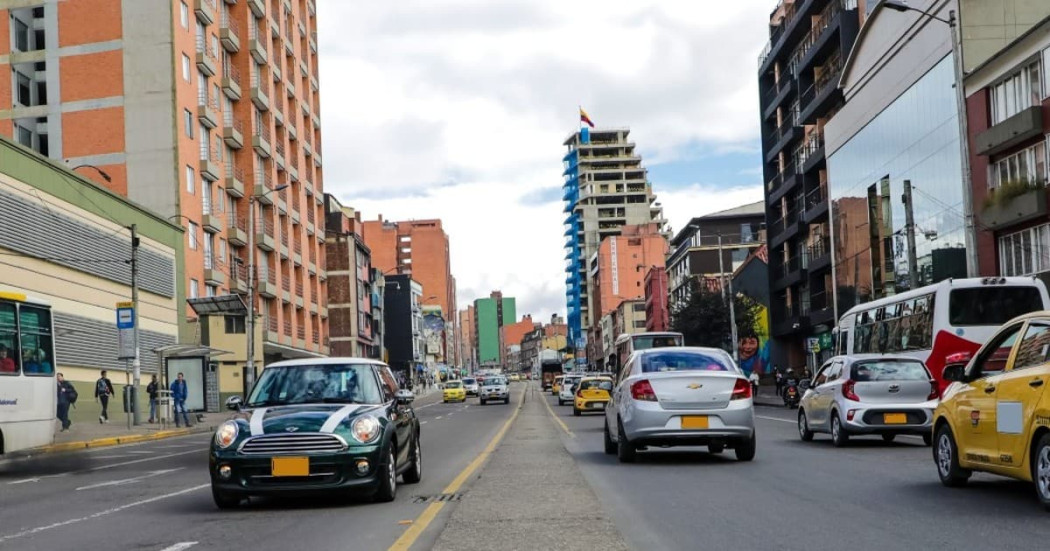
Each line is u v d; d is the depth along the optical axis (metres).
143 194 50.91
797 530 8.40
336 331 95.69
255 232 62.19
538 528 8.52
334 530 9.09
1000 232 38.44
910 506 9.78
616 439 17.27
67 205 38.09
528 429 28.61
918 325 24.64
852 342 30.70
